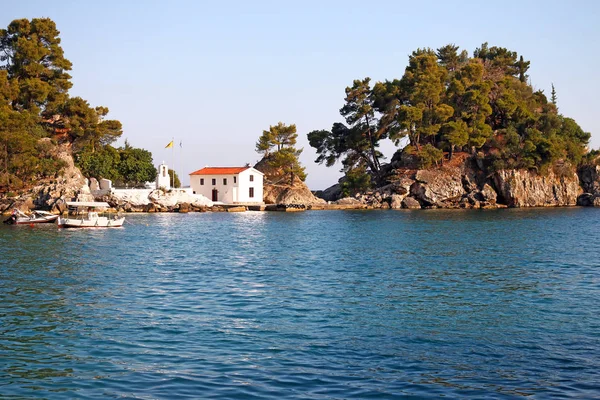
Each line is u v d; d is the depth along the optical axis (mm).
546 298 32906
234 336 25156
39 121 126750
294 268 45594
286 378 19969
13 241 65438
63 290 35875
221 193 140375
